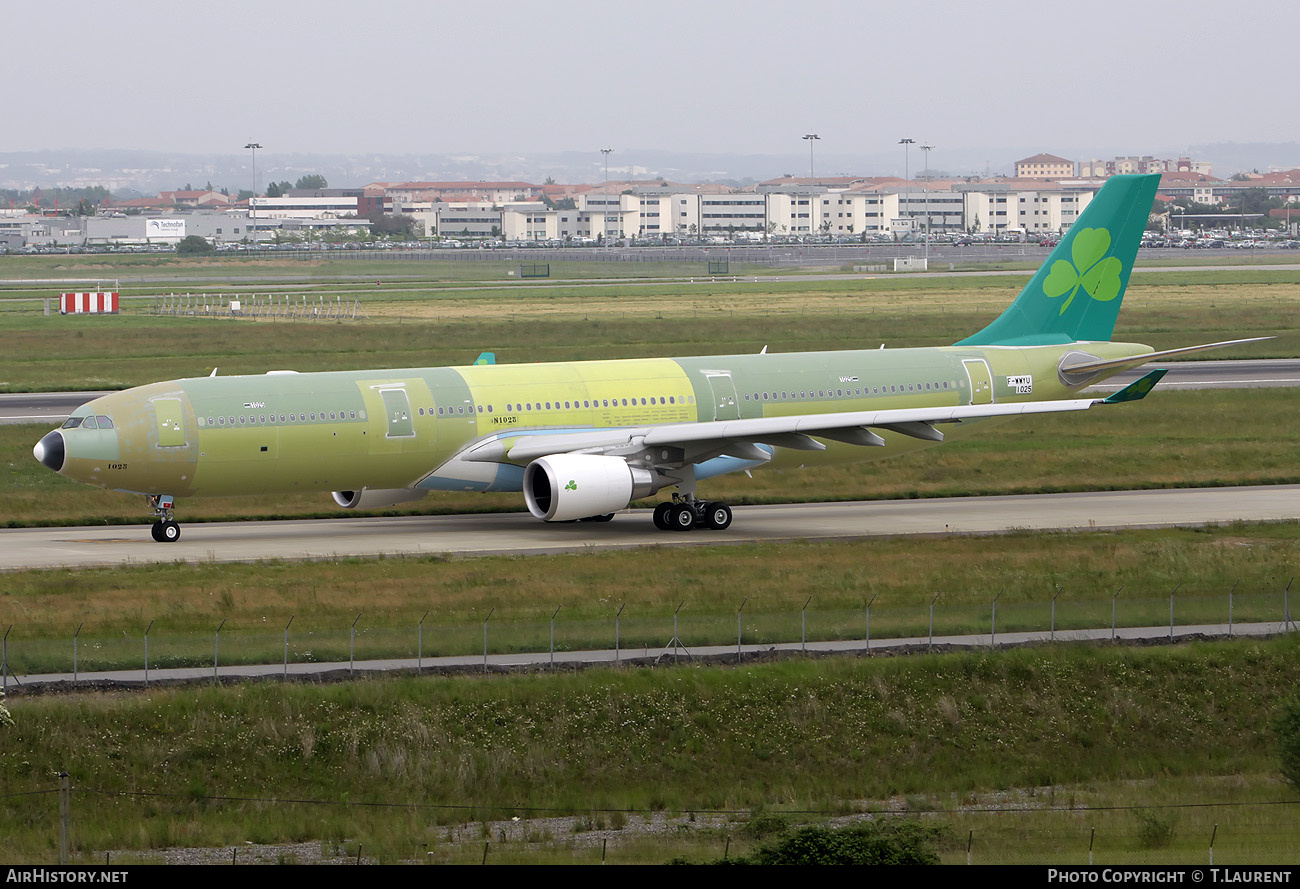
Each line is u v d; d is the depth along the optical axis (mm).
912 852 102625
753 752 137750
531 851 112438
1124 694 149125
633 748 136500
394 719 134875
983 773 137375
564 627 153250
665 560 196500
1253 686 152375
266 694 135875
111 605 164875
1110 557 197500
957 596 172750
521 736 135625
